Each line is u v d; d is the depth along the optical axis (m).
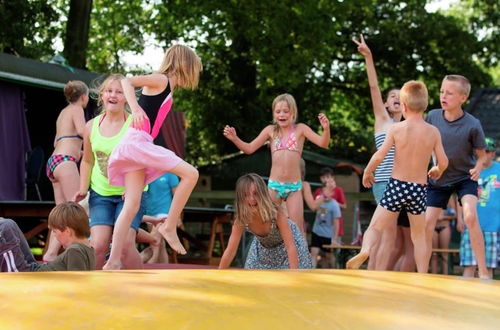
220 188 19.66
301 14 20.56
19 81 9.98
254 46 21.41
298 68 21.58
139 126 4.05
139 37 22.11
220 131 23.23
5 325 0.87
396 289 1.26
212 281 1.25
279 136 6.23
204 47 22.31
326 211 11.00
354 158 26.02
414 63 25.72
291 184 6.18
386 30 25.12
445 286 1.36
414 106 4.95
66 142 6.01
